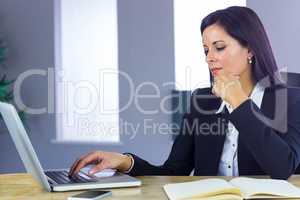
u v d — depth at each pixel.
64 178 1.21
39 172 1.10
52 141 3.44
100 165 1.32
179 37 3.04
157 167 1.50
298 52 2.58
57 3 3.46
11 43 3.52
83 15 3.44
